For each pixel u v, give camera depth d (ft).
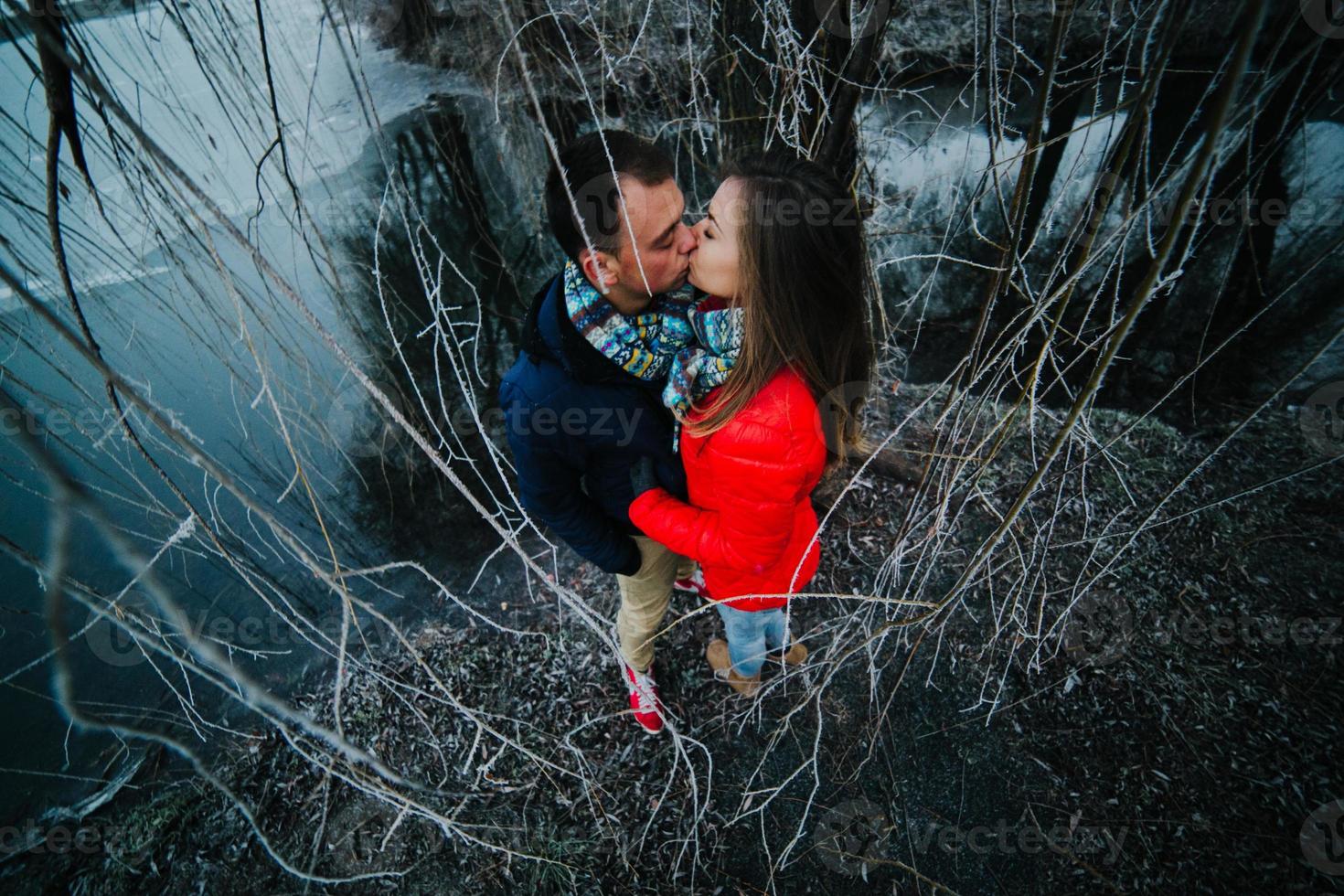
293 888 6.17
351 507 9.71
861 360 4.27
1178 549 7.47
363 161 16.43
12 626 8.54
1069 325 10.64
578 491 4.77
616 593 7.94
